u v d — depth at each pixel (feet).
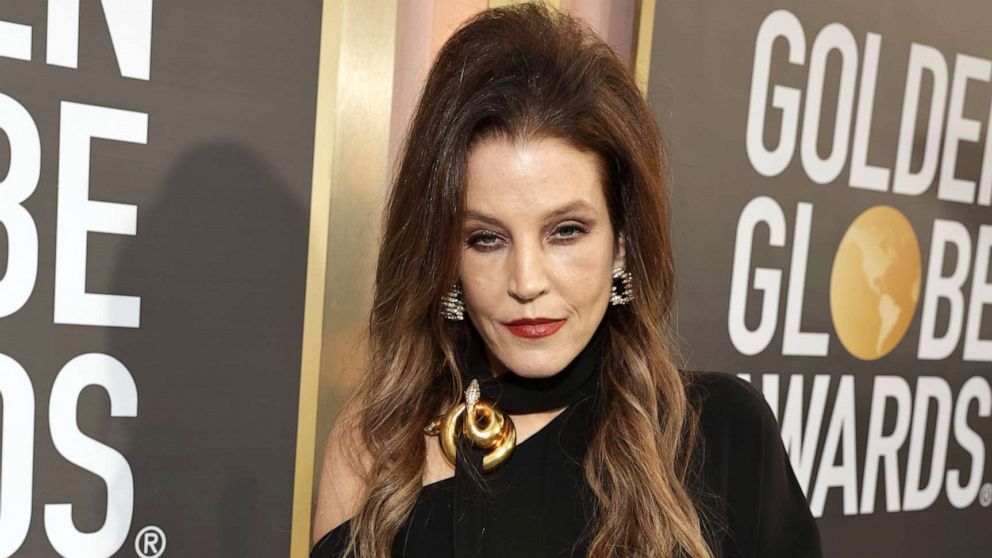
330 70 4.00
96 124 3.65
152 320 3.78
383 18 4.28
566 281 2.43
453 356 2.82
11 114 3.52
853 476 5.51
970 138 5.65
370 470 2.89
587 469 2.70
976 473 5.97
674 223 4.77
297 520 4.06
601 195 2.47
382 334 2.92
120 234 3.72
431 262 2.64
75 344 3.68
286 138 3.95
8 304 3.57
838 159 5.23
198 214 3.83
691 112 4.77
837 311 5.34
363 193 4.31
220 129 3.84
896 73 5.34
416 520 2.76
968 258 5.77
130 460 3.79
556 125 2.34
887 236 5.47
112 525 3.77
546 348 2.51
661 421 2.80
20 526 3.62
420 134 2.58
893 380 5.60
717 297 4.95
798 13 5.00
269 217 3.95
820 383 5.34
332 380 4.31
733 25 4.83
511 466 2.78
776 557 2.89
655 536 2.58
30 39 3.53
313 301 4.04
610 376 2.79
